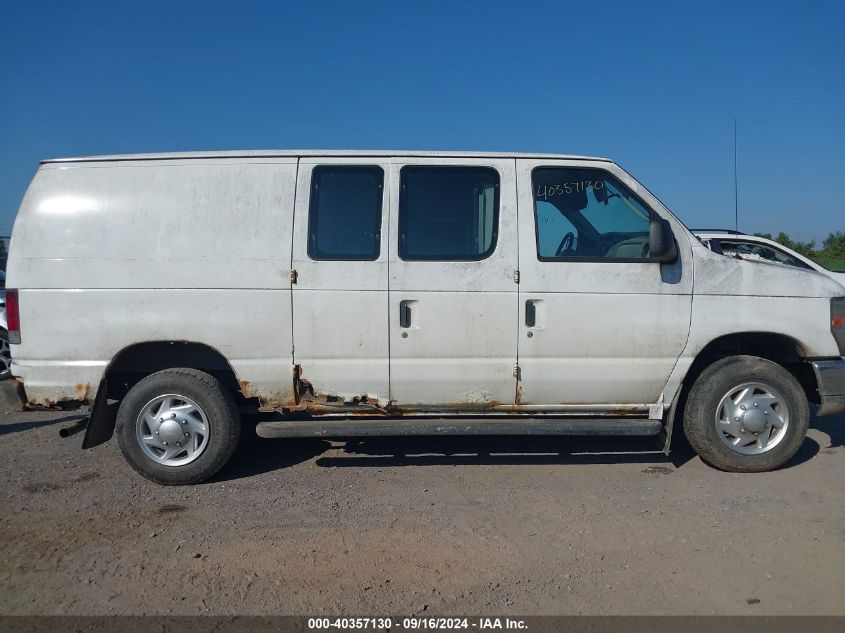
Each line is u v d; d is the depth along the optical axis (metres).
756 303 5.15
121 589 3.63
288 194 5.05
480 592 3.58
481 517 4.50
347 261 4.99
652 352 5.11
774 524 4.36
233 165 5.10
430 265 5.01
